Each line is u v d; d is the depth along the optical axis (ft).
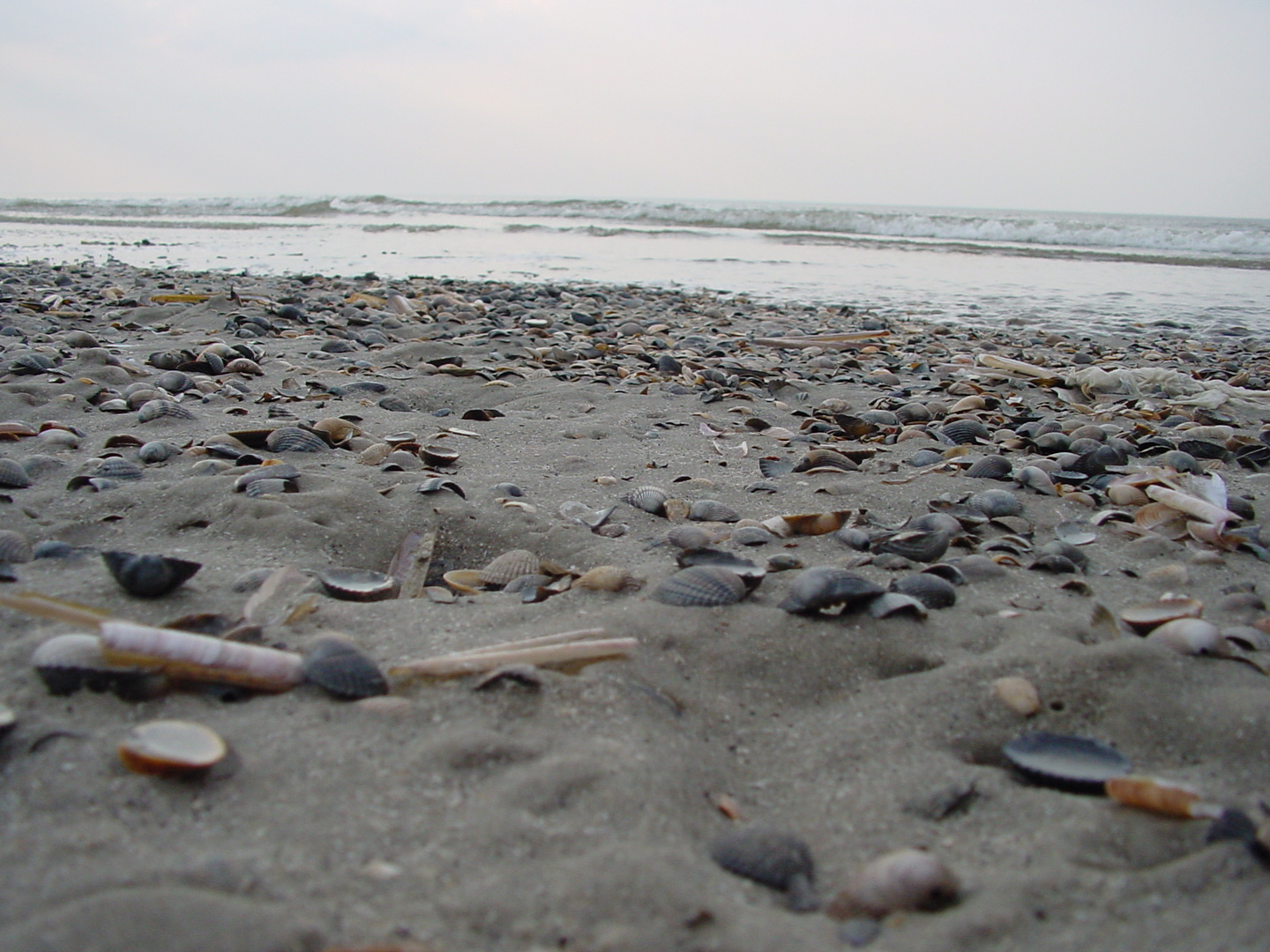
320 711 1.09
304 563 1.47
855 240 11.44
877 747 1.12
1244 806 1.01
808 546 1.61
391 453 1.95
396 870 0.90
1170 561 1.60
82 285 5.08
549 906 0.88
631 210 14.60
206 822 0.94
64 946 0.81
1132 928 0.88
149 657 1.08
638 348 3.59
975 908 0.89
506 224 13.57
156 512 1.60
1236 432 2.45
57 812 0.93
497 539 1.62
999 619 1.33
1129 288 7.04
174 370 2.73
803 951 0.86
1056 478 1.98
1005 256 9.66
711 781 1.06
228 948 0.82
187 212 15.94
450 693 1.13
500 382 2.87
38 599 1.14
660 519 1.73
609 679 1.17
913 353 4.03
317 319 4.05
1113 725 1.15
